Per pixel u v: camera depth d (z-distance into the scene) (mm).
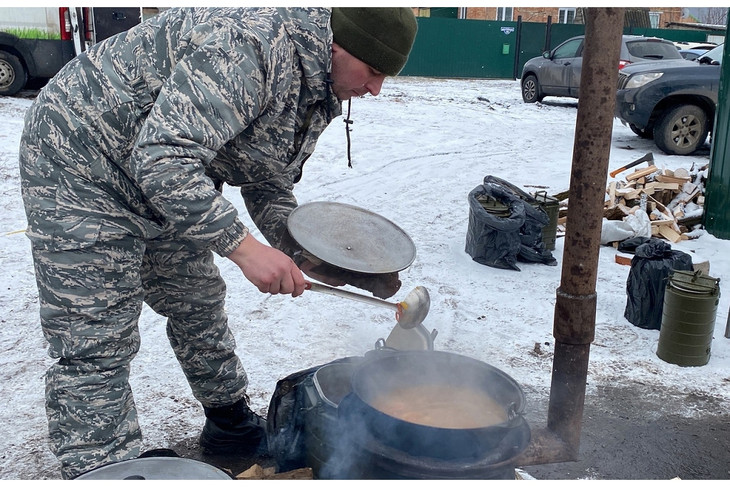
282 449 2221
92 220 1982
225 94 1792
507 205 5496
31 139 1993
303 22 1908
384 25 1915
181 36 1909
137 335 2172
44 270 1993
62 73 2027
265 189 2475
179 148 1765
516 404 1739
